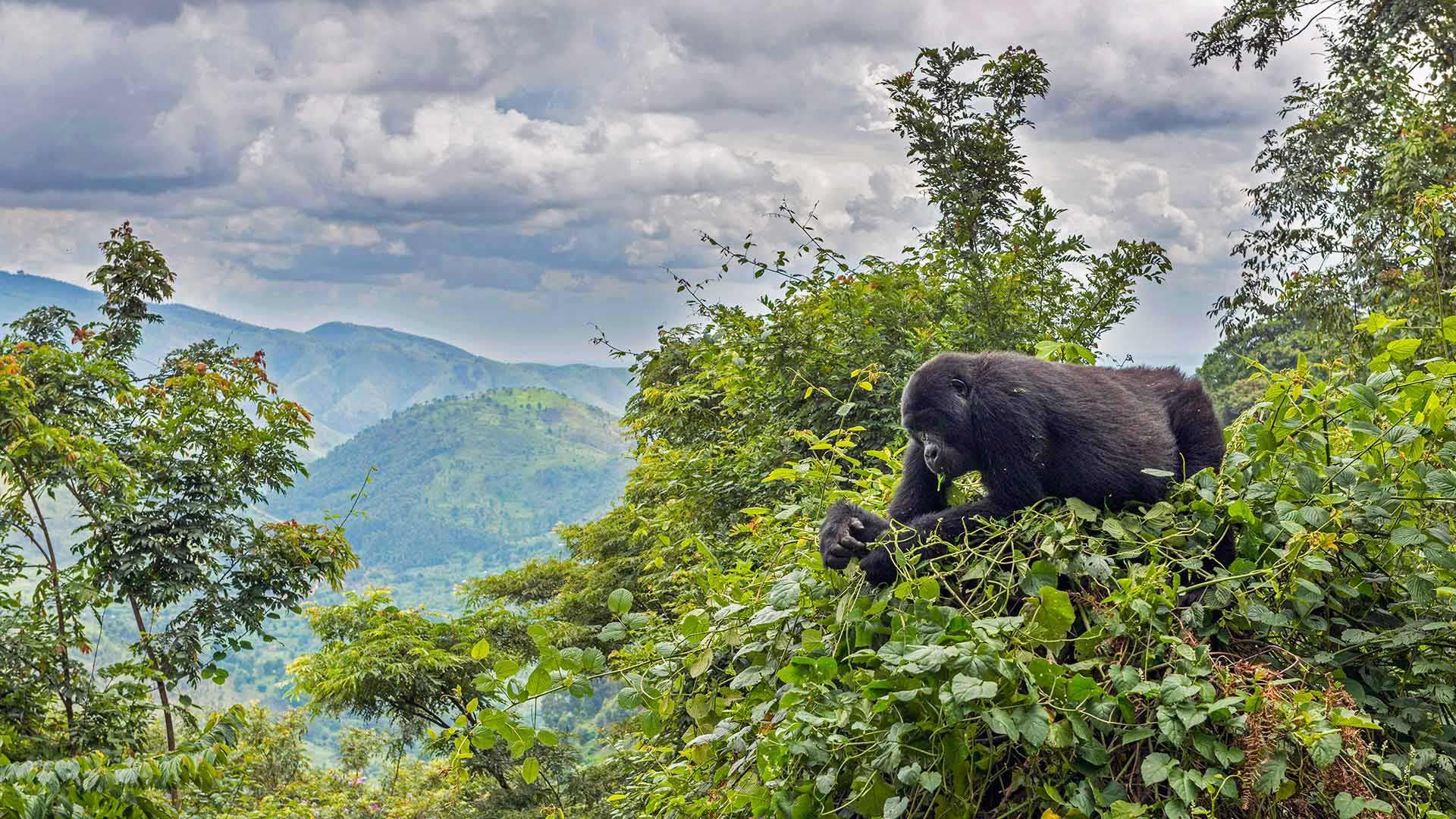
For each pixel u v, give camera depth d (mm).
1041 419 5090
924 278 15195
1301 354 5012
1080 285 14633
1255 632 4434
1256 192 22938
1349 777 3639
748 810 4543
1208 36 22766
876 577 4734
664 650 4785
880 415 12180
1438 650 4465
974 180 17812
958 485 6164
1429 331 10445
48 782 7301
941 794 3939
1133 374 5898
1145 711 3889
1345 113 21484
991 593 4453
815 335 13062
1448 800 4016
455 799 24484
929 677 3805
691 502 13289
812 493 7434
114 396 16688
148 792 8258
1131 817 3508
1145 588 4066
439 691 21906
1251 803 3641
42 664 13938
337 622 23312
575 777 23516
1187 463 5371
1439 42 19906
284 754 26344
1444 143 16016
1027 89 17875
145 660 15453
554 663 4465
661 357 18844
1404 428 4691
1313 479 4648
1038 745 3572
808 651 4352
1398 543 4398
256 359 17453
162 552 15242
